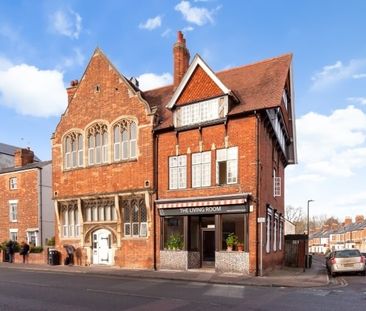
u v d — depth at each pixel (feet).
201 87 73.67
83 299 42.42
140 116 80.89
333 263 70.69
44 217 120.37
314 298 42.27
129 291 48.34
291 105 103.65
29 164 130.31
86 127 89.40
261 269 65.10
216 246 68.69
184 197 73.41
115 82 85.87
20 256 101.96
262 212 68.33
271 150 81.10
